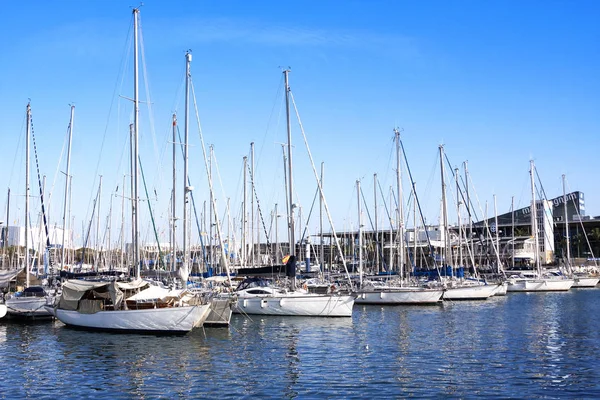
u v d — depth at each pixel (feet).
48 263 188.85
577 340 108.99
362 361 88.94
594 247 489.67
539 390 71.36
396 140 211.82
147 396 69.72
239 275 147.43
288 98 152.97
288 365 86.12
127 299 113.50
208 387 73.51
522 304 191.01
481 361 88.58
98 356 92.84
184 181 138.82
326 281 202.18
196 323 110.83
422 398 68.13
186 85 142.31
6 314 134.82
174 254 152.35
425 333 118.32
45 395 70.28
